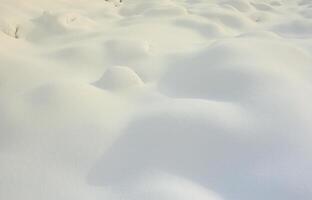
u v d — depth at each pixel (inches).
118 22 169.9
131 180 58.9
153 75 102.5
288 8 218.4
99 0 218.1
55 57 116.4
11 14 154.6
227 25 171.8
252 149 61.8
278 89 75.9
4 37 130.9
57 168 61.6
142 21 165.9
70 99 76.0
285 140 62.0
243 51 94.0
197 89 86.8
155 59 112.4
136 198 54.7
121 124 71.4
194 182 58.1
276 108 69.3
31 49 128.3
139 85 91.9
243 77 81.6
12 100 77.4
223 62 91.0
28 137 67.9
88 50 119.9
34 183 58.3
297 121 65.7
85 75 105.7
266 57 92.0
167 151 63.8
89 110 74.7
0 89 87.1
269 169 58.1
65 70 107.0
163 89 91.2
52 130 69.2
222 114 68.7
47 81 90.3
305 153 59.5
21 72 97.9
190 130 66.2
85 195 56.2
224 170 59.8
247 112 69.6
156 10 179.9
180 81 92.8
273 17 193.6
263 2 226.7
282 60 93.0
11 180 58.7
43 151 64.9
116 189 57.3
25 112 73.3
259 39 105.2
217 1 218.5
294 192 54.4
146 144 65.6
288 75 83.3
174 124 67.7
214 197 55.1
